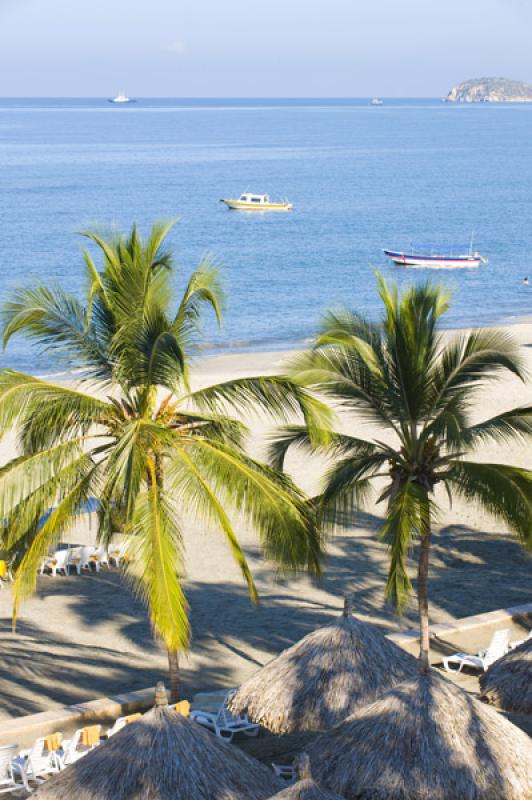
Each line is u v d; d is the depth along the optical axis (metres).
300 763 9.49
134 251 13.67
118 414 13.69
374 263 80.31
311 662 13.28
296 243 90.81
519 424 14.61
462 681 16.94
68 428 13.61
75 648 18.64
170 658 14.35
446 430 13.49
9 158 185.25
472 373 14.48
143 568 12.48
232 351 49.25
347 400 15.57
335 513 14.56
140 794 9.85
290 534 13.14
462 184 145.12
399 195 131.25
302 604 20.92
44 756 13.73
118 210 111.75
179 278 68.69
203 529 25.28
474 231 98.38
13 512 13.18
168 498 13.23
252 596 13.26
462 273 76.12
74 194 126.19
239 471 13.09
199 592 21.52
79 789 10.05
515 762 10.84
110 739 10.48
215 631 19.55
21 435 13.69
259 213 113.31
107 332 13.81
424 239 93.19
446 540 24.78
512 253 85.25
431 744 10.84
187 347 14.61
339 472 14.37
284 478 14.19
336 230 99.56
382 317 15.40
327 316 15.17
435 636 18.91
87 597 21.36
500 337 14.55
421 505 13.55
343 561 23.45
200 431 14.10
